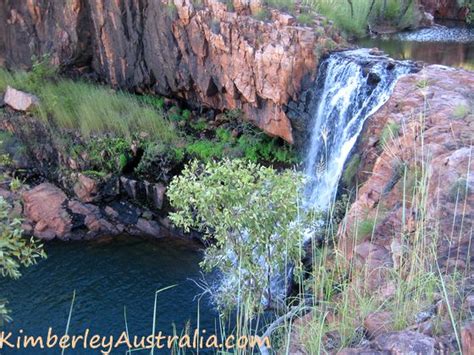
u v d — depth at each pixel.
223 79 14.02
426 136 7.29
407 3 19.17
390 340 4.18
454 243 5.24
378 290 5.02
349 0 17.92
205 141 14.81
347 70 11.95
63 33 17.06
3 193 14.84
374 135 9.08
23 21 17.52
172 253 13.27
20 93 16.28
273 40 12.77
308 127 12.87
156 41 15.38
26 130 15.92
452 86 9.19
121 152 14.91
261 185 6.98
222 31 13.47
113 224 14.37
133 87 16.73
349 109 11.90
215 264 7.64
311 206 7.83
